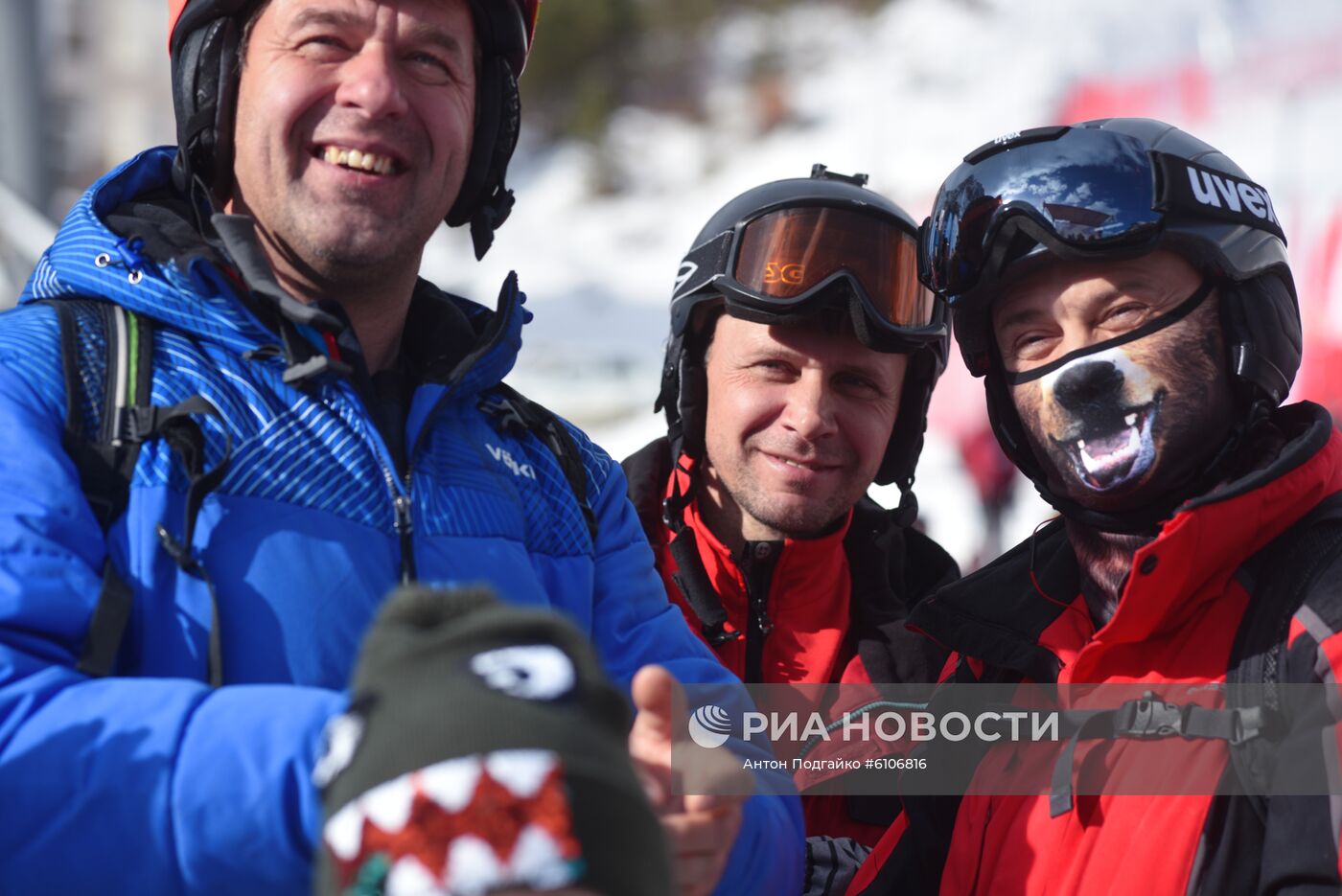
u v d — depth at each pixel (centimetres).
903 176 2362
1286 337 162
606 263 2412
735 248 220
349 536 144
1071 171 160
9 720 119
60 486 132
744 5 3152
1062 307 161
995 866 160
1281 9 1019
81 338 144
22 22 491
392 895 81
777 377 220
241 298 152
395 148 159
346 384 151
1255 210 162
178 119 166
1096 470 160
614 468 182
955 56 2653
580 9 3066
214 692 123
